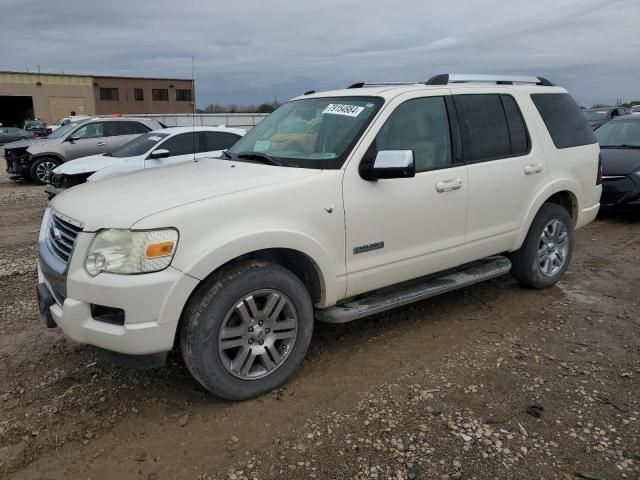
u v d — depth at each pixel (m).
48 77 58.09
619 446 2.93
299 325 3.55
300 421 3.20
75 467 2.83
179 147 10.56
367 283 3.87
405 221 3.98
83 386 3.63
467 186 4.35
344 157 3.74
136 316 2.97
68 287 3.10
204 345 3.17
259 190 3.36
